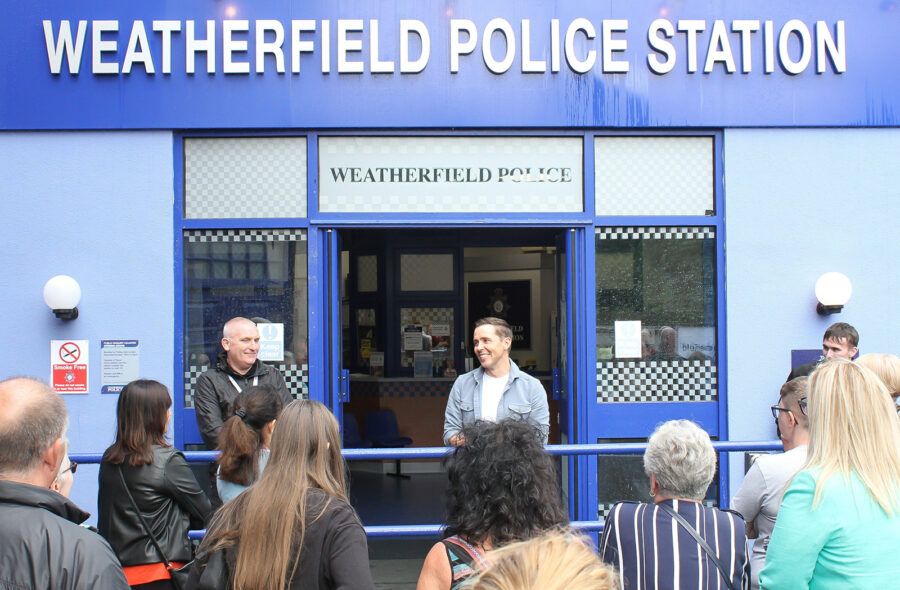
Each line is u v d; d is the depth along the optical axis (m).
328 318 4.83
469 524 1.76
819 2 4.80
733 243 4.85
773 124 4.82
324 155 4.85
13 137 4.70
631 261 4.91
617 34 4.79
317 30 4.72
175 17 4.68
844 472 1.84
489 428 1.89
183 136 4.79
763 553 2.57
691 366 4.89
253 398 2.77
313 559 1.83
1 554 1.51
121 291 4.72
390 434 7.82
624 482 4.85
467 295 10.26
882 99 4.83
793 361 4.83
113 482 2.77
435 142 4.87
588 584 0.85
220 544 1.85
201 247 4.82
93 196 4.72
